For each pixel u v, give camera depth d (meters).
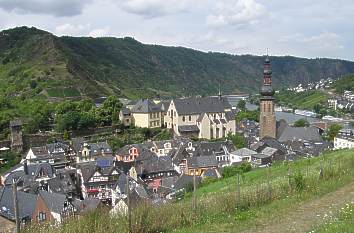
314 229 20.55
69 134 129.12
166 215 23.83
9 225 59.75
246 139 129.50
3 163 113.25
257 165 85.88
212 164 101.00
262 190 28.45
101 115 138.75
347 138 129.12
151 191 81.75
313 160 52.31
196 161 100.75
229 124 138.38
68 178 90.94
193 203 25.02
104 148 115.06
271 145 113.81
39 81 192.62
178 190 72.06
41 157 108.62
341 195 28.38
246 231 22.52
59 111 140.62
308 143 125.31
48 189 83.94
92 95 197.12
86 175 90.06
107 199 87.50
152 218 23.05
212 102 138.75
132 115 140.50
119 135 132.62
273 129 128.25
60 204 60.41
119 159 109.31
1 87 190.50
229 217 24.81
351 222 20.09
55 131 133.50
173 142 118.75
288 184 30.52
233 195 27.19
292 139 130.75
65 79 198.00
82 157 112.31
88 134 132.38
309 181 31.28
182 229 23.14
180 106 133.75
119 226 21.86
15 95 178.38
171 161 100.75
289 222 23.38
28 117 141.38
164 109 142.38
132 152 109.06
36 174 90.25
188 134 132.75
